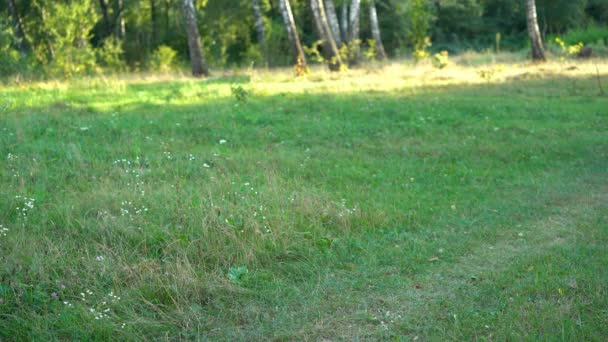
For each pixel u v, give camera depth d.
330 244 5.72
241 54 37.06
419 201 7.23
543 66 24.17
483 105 14.37
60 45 23.22
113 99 15.38
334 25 30.31
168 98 15.36
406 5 39.56
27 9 32.31
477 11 51.03
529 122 12.55
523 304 4.55
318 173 8.45
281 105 14.38
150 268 4.85
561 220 6.63
